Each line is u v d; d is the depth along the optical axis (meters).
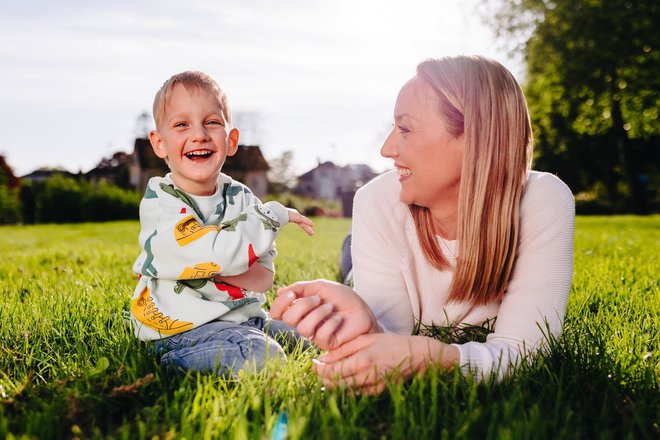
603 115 23.05
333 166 67.81
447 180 1.94
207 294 2.17
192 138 2.22
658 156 31.92
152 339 2.14
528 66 21.67
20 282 3.80
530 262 1.94
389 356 1.66
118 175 48.31
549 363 1.80
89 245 8.80
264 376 1.70
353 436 1.36
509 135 1.87
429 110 1.87
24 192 32.84
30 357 2.00
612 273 3.99
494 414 1.40
